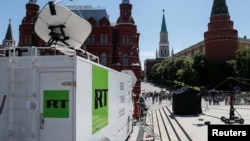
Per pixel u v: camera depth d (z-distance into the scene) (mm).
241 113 26219
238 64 70438
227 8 89750
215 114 25312
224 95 47438
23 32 60438
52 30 7531
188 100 25641
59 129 4812
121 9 60781
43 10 7543
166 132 16156
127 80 11523
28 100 4867
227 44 87438
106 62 57875
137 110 20719
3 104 4934
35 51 5309
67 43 7625
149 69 188750
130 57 58938
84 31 7711
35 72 4887
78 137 4902
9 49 5496
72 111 4812
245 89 67062
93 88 5832
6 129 4891
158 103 52719
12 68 4938
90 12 60000
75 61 4836
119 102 9102
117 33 60219
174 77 114312
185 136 13812
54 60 4879
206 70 84250
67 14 7469
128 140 12586
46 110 4859
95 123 5949
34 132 4832
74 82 4828
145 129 16484
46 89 4875
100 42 58188
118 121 8859
